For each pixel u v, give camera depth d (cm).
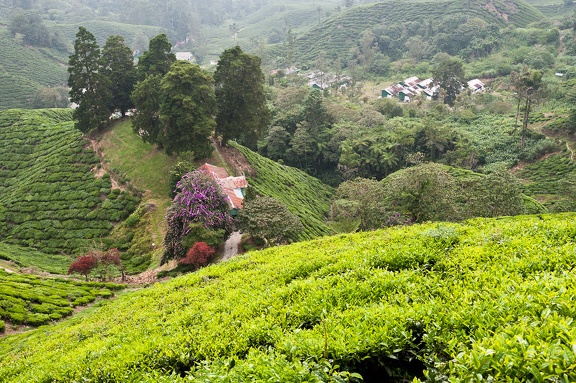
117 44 6412
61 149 6250
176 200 3925
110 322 1680
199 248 3472
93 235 4625
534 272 863
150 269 3922
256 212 3825
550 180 6512
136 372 897
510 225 1384
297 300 1005
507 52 13212
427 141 7669
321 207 6228
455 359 545
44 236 4756
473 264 1003
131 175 5259
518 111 8719
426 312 731
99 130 6359
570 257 889
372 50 14875
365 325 723
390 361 686
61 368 1125
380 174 7575
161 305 1614
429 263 1146
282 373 596
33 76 13000
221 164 5403
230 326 969
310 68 15550
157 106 5212
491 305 676
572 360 459
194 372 772
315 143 7731
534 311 626
